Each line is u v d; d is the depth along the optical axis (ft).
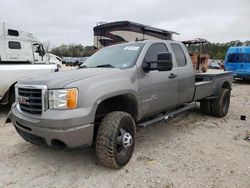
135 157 13.23
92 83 10.97
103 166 12.19
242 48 57.26
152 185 10.53
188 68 17.44
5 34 34.40
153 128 18.54
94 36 43.27
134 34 39.93
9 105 24.71
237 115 23.16
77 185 10.61
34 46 39.52
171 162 12.64
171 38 49.52
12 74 21.74
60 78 11.27
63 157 13.29
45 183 10.77
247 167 12.09
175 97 16.12
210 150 14.21
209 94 20.47
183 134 17.17
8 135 16.85
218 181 10.79
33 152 13.94
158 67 13.52
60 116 10.09
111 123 11.33
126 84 12.30
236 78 60.49
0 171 11.79
